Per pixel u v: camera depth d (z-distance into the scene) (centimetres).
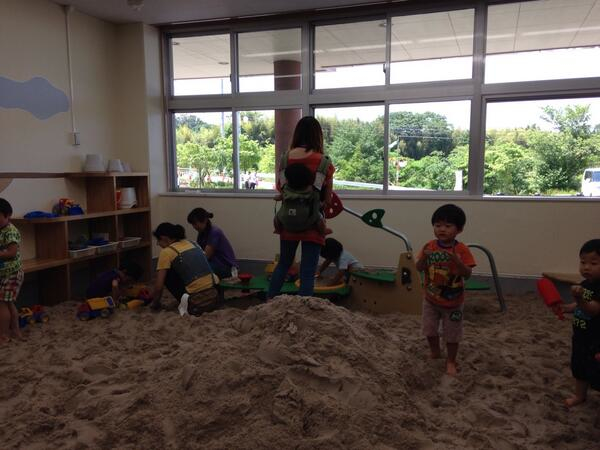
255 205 539
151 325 349
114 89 546
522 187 470
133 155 552
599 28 435
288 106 531
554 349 304
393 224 491
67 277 434
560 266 447
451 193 487
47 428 201
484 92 464
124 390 222
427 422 199
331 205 343
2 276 328
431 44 479
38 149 444
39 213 421
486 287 398
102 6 477
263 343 217
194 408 190
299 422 179
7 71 411
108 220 495
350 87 511
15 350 305
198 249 399
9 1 412
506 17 456
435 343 267
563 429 201
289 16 515
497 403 223
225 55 551
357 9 492
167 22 539
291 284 412
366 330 254
